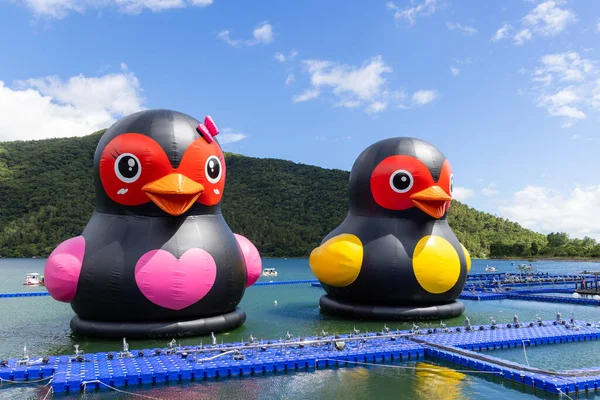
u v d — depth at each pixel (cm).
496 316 1766
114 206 1259
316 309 1866
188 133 1271
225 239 1329
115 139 1250
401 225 1584
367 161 1664
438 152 1644
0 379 937
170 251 1212
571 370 980
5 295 2325
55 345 1212
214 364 1008
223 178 1372
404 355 1150
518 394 909
